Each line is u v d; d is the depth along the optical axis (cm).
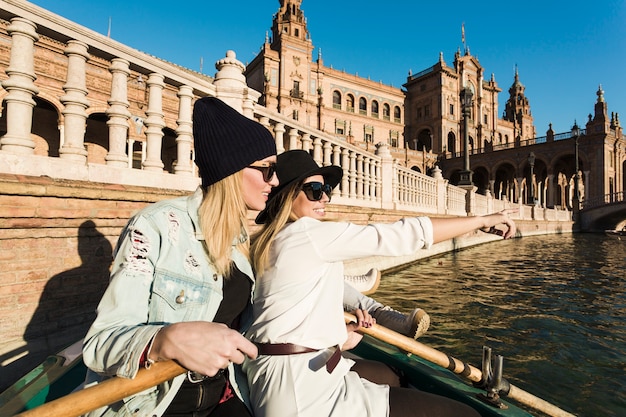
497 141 5906
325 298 144
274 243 149
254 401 138
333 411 129
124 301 103
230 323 139
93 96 1348
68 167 323
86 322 328
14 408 141
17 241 281
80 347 192
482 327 538
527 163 4369
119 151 380
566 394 344
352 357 257
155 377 94
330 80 4966
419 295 741
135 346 91
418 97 5556
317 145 734
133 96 1459
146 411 112
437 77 5250
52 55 1285
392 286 827
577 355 436
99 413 112
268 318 141
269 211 166
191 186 455
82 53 339
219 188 128
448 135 5416
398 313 228
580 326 545
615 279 942
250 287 149
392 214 1030
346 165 838
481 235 1953
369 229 140
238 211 131
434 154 5075
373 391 141
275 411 129
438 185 1489
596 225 3716
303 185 167
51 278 302
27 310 287
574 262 1285
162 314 112
